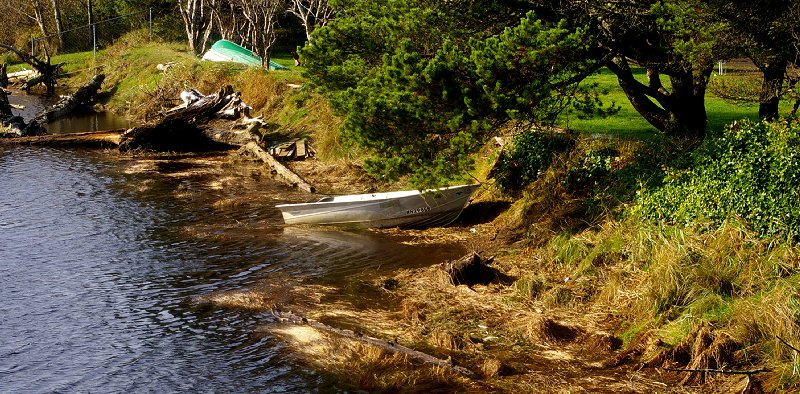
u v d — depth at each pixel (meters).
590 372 10.91
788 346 10.15
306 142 27.36
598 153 17.12
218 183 23.11
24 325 12.81
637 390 10.34
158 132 28.41
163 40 50.44
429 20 16.05
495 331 12.27
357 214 18.08
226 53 41.47
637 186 15.39
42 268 15.59
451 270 14.22
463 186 17.55
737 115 23.34
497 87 14.15
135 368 11.28
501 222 17.50
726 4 13.98
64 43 55.50
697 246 12.77
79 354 11.77
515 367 11.06
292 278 14.88
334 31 17.17
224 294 13.99
